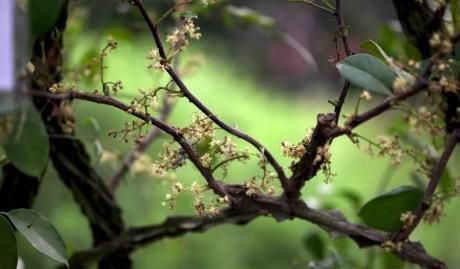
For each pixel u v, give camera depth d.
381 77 1.22
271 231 3.47
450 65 1.28
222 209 1.37
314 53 6.68
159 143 2.36
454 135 1.35
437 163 1.39
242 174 3.40
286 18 6.61
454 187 1.36
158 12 2.04
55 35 1.43
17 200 1.51
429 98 1.39
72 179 1.55
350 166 4.29
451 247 3.50
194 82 4.27
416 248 1.39
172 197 1.30
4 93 1.03
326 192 1.80
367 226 1.40
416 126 1.39
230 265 3.28
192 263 3.17
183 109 3.55
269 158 1.31
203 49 5.45
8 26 1.03
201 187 1.31
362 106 3.24
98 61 1.33
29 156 1.16
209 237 3.30
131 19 1.94
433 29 1.41
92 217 1.58
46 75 1.41
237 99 4.73
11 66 1.03
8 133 1.14
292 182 1.34
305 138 1.29
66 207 2.87
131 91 3.10
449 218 3.54
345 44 1.27
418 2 1.41
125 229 1.61
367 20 5.88
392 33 1.75
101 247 1.56
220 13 1.90
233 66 6.04
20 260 1.56
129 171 1.79
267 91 6.18
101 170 2.19
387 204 1.37
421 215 1.35
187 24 1.26
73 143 1.53
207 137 1.29
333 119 1.26
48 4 1.11
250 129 3.96
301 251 3.41
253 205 1.36
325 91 6.60
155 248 2.72
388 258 1.64
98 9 1.85
